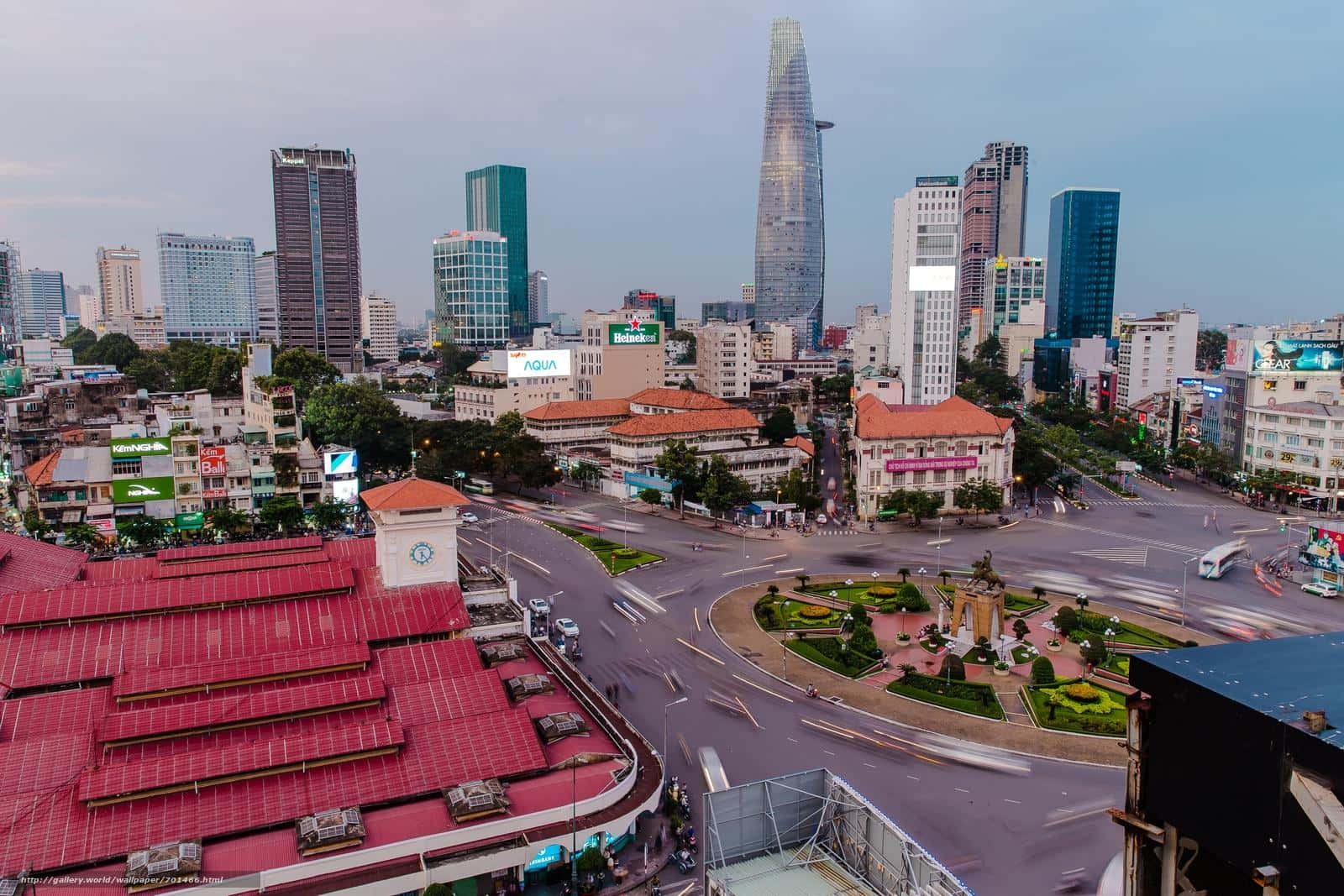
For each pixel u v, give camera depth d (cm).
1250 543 16312
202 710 7462
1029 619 12219
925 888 3894
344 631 9181
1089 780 7919
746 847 4469
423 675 8644
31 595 8856
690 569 14525
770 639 11412
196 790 6731
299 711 7625
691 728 8950
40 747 7075
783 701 9606
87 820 6394
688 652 10962
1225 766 2497
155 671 7962
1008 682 10081
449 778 7131
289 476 16962
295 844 6362
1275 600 12962
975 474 18875
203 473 16162
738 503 17662
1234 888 2533
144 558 11306
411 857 6425
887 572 14438
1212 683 2586
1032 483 19950
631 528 17362
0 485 18575
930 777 7988
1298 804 2270
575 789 7144
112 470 15838
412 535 9969
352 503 17062
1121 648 11062
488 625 9988
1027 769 8125
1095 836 7012
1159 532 17188
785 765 8206
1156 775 2738
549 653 9944
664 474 18988
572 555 15338
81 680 8181
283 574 9769
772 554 15488
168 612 9062
